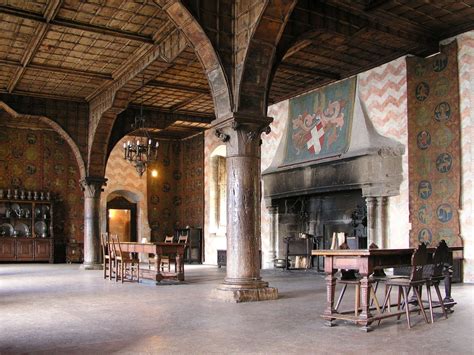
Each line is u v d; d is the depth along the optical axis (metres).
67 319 7.62
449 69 13.35
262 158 19.67
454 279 12.64
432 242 13.41
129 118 20.34
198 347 5.73
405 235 14.09
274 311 8.34
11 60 14.96
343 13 12.02
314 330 6.71
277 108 19.16
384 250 6.99
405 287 7.17
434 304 8.37
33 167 24.06
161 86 17.16
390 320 7.45
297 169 17.52
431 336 6.33
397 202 14.37
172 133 26.00
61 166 24.62
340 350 5.58
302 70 15.51
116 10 11.97
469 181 12.78
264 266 19.19
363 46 13.80
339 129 16.12
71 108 19.05
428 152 13.69
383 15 12.22
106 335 6.41
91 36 13.24
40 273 17.05
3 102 17.84
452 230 12.98
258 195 10.20
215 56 10.01
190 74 16.08
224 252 20.59
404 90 14.45
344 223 16.73
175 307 8.84
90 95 18.41
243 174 10.04
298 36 11.31
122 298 10.14
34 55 14.49
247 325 7.07
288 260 18.36
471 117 12.82
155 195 26.17
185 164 26.48
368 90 15.51
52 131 24.56
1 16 11.99
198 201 25.11
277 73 15.89
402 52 14.18
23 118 23.38
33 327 6.98
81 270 18.42
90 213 19.06
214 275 16.27
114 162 25.20
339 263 7.12
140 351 5.54
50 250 23.48
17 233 23.48
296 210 18.94
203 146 24.98
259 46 9.95
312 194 17.48
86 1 11.49
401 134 14.45
